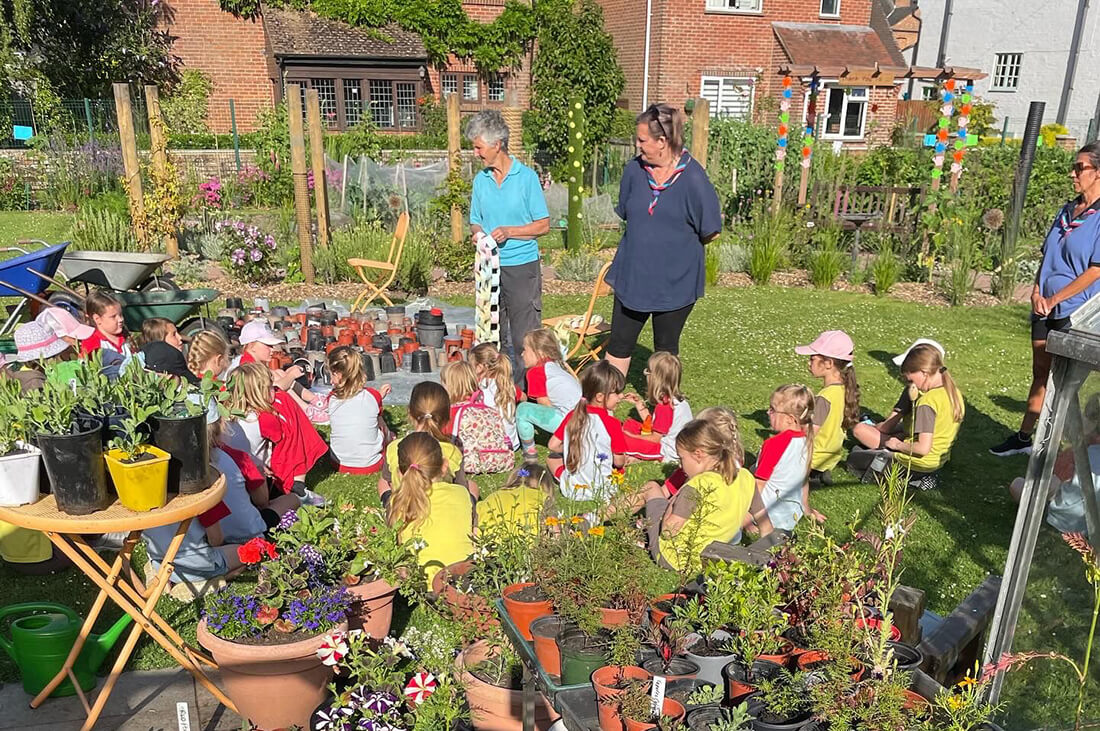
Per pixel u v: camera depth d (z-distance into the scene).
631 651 2.42
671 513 3.82
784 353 8.41
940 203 12.06
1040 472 2.54
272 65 23.44
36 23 20.00
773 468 4.43
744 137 15.83
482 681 2.89
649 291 5.67
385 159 19.86
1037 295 5.41
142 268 7.81
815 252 12.38
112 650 3.44
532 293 6.22
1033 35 26.45
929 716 2.20
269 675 2.80
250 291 10.55
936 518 4.82
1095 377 2.36
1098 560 2.51
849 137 24.19
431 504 3.65
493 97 26.02
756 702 2.32
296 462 4.79
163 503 2.66
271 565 2.96
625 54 24.91
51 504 2.67
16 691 3.16
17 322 7.09
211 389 2.92
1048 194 14.02
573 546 2.74
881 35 25.95
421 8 24.27
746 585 2.64
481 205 6.12
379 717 2.63
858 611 2.52
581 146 12.97
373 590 3.22
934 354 5.17
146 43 21.94
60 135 17.25
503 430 5.46
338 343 7.70
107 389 2.72
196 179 15.70
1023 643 2.65
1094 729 2.51
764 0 23.86
